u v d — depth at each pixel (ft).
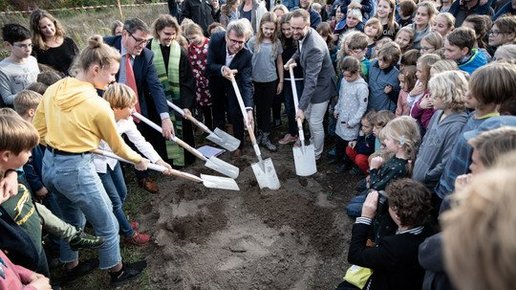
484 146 4.97
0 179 6.52
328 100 14.87
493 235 2.17
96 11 45.93
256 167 13.85
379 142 12.67
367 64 14.58
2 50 30.78
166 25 13.58
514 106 7.16
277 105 18.38
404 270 7.13
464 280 2.40
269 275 10.71
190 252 11.41
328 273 10.88
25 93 10.04
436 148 8.95
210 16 24.98
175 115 15.15
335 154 15.83
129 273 10.81
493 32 13.19
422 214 7.04
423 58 11.21
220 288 10.37
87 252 11.93
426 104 10.56
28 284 6.48
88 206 9.16
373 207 8.14
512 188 2.23
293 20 13.30
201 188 14.30
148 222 13.07
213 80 15.43
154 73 13.53
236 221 12.72
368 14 22.07
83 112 8.61
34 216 7.50
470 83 7.51
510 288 2.12
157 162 11.59
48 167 9.01
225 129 17.93
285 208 12.76
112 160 11.02
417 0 23.12
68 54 15.35
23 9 43.45
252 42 16.33
